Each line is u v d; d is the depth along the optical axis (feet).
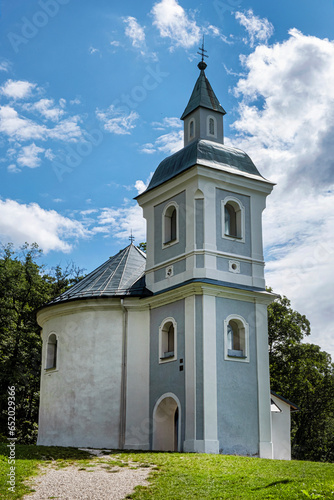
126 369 91.97
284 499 46.03
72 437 92.17
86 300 95.30
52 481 54.85
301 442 181.06
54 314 100.63
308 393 177.27
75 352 95.66
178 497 49.32
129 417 90.07
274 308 175.01
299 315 175.63
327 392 178.09
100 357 93.56
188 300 86.07
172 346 90.99
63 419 94.12
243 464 63.36
